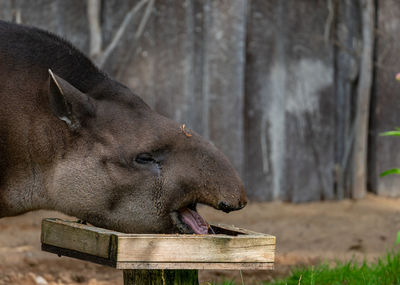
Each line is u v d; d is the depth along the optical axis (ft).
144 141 29.76
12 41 31.19
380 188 67.62
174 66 62.59
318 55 65.46
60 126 30.35
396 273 36.27
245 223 57.21
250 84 64.39
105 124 30.30
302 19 64.95
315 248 48.85
